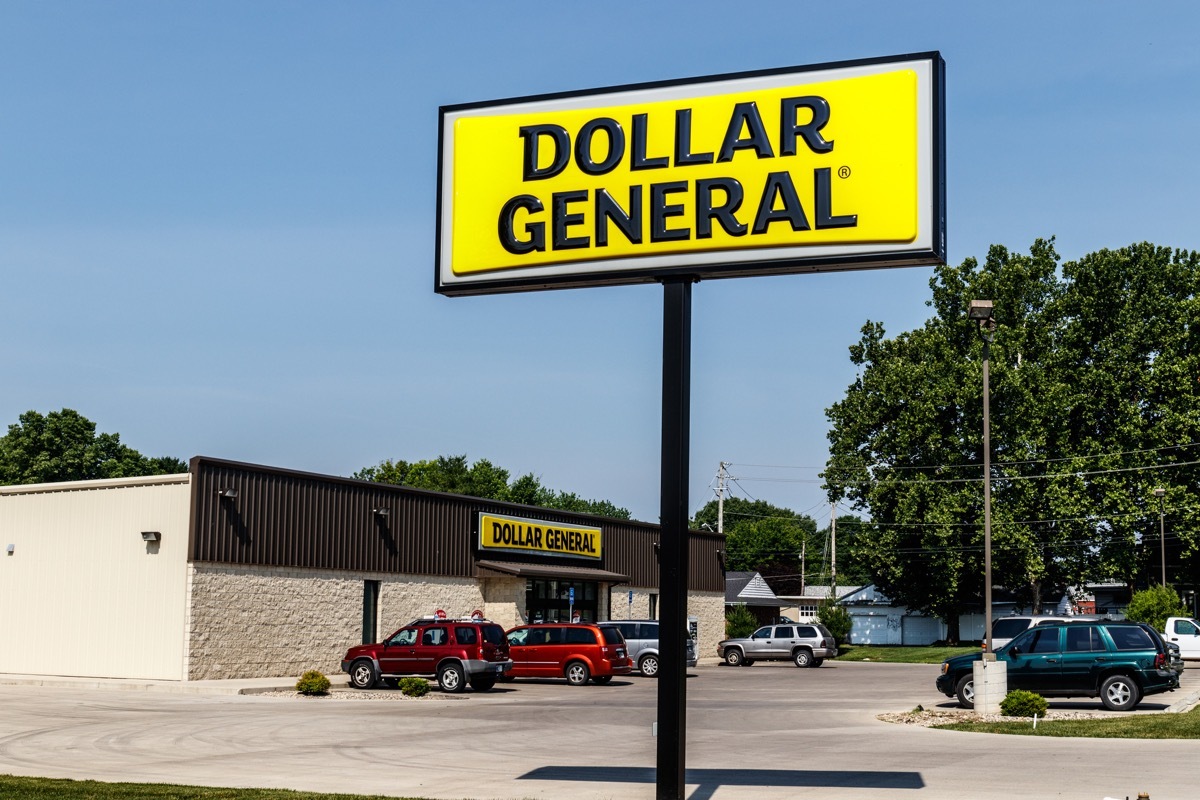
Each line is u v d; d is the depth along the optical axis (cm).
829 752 1938
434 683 3541
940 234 1446
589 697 3241
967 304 7125
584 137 1588
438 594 4319
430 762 1802
